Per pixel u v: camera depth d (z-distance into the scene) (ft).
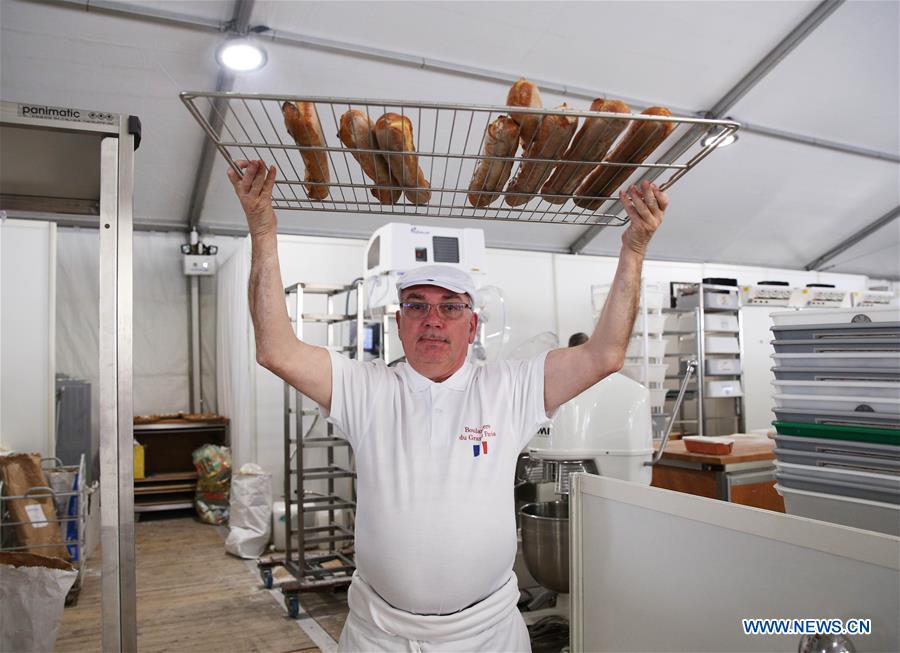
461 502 4.27
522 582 9.36
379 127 3.24
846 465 4.36
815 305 22.50
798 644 3.30
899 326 4.21
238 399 16.66
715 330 20.35
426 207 3.77
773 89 16.25
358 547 4.46
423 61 13.53
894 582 2.89
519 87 3.39
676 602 4.03
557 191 3.79
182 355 19.35
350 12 12.18
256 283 4.19
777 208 22.13
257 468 14.70
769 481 8.94
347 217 18.53
